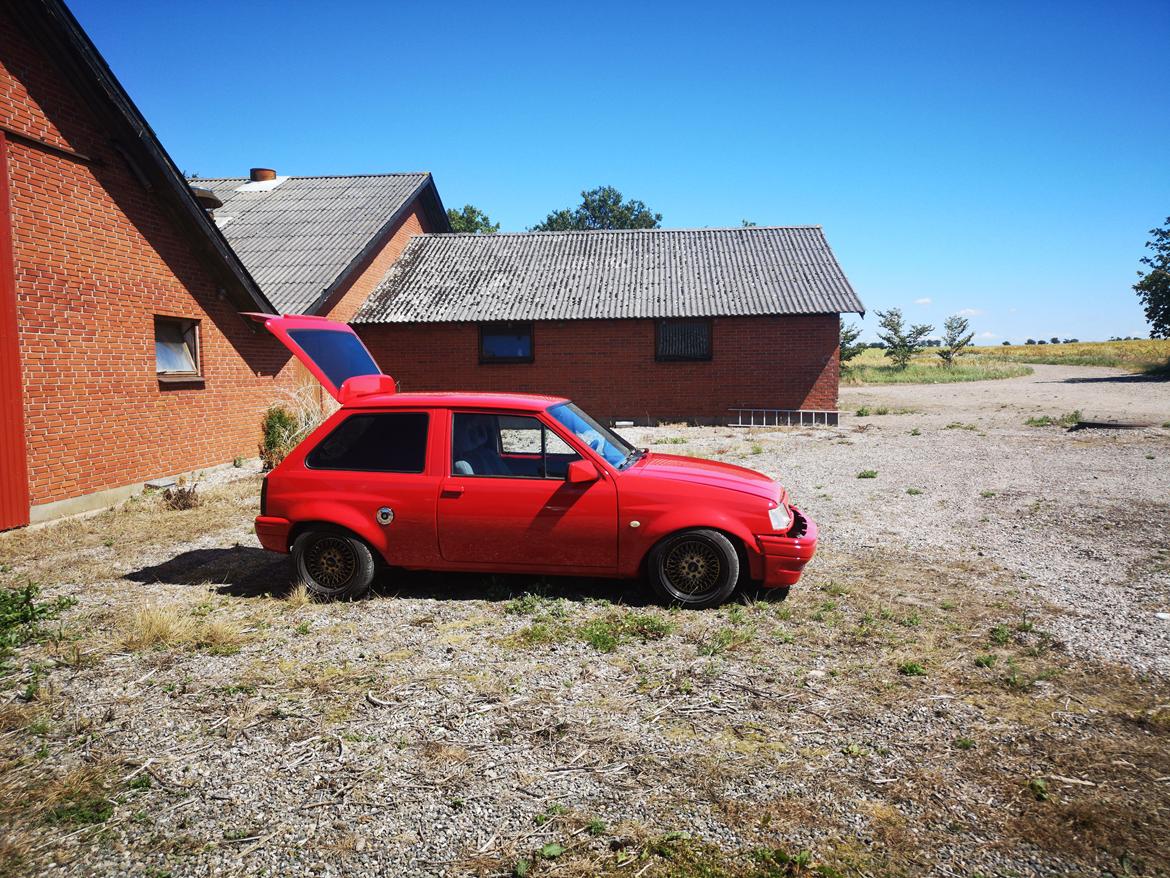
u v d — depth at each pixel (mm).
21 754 3617
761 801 3154
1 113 8367
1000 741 3617
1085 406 21906
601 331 20688
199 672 4551
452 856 2840
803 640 4914
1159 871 2695
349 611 5637
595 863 2775
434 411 5922
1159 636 4840
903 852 2818
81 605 5855
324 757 3559
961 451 13523
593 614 5461
